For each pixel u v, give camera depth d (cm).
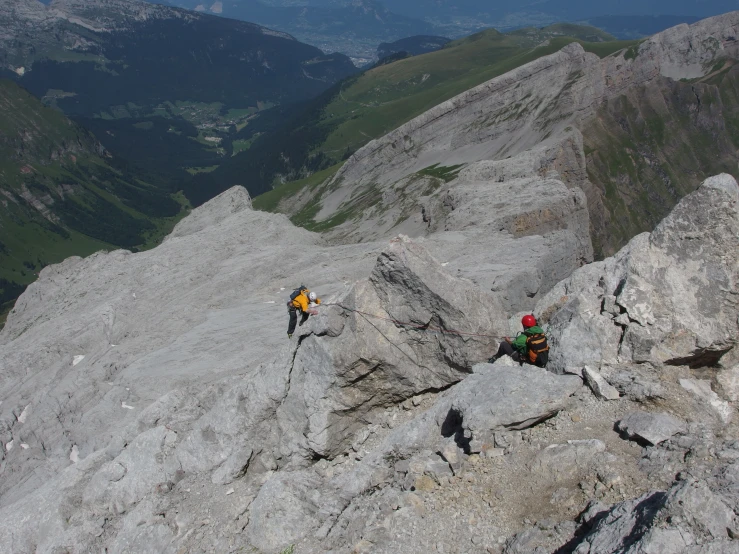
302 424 1966
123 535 1948
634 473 1368
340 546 1516
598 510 1268
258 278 4747
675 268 1706
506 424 1573
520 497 1439
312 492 1747
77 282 5734
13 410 3981
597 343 1728
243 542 1719
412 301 1933
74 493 2212
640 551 1050
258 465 2002
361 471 1748
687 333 1658
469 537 1384
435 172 17125
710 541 1033
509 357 1881
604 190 19388
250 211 6200
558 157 14588
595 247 15925
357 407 1970
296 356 2008
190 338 3994
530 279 3675
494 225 6581
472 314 1923
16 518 2188
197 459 2077
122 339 4450
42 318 5294
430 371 1986
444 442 1708
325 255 5044
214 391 2527
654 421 1455
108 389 3806
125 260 5747
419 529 1442
